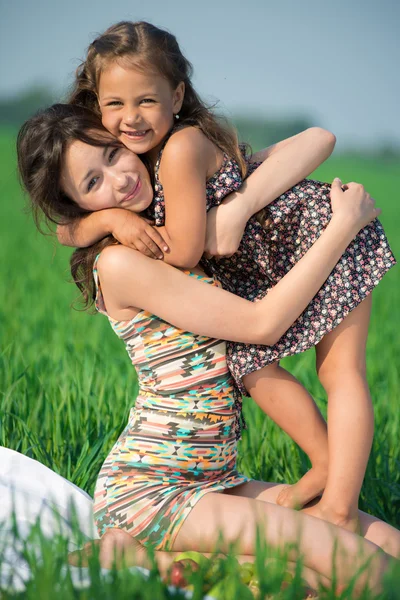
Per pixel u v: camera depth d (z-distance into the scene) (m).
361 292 3.11
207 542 2.78
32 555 2.39
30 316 7.98
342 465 3.00
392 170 48.66
